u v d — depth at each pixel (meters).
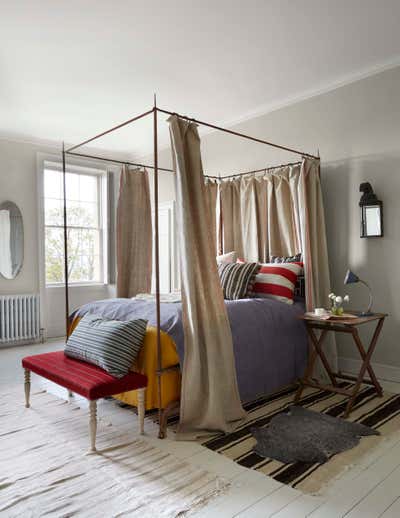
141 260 4.45
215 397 2.62
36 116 4.79
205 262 2.79
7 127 5.16
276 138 4.52
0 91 4.07
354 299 3.90
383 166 3.69
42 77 3.78
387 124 3.65
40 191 5.67
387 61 3.59
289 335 3.48
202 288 2.73
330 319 3.15
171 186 6.00
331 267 4.06
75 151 6.04
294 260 4.00
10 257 5.42
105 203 6.36
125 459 2.31
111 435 2.63
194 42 3.22
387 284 3.68
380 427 2.71
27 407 3.14
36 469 2.21
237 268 3.77
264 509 1.84
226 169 5.06
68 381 2.55
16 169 5.50
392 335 3.66
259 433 2.61
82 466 2.24
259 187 4.45
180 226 2.73
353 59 3.56
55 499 1.94
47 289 5.80
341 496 1.94
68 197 6.13
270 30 3.06
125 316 3.14
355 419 2.85
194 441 2.54
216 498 1.93
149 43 3.22
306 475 2.12
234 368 2.82
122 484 2.05
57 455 2.37
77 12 2.80
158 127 5.23
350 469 2.18
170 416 2.78
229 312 3.12
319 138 4.13
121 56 3.42
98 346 2.69
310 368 3.29
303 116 4.27
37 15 2.83
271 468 2.20
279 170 4.24
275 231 4.31
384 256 3.70
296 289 3.91
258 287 3.82
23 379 3.90
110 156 6.45
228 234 4.70
